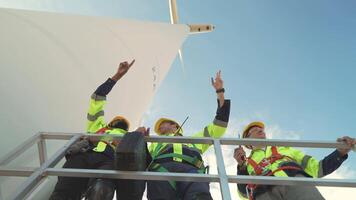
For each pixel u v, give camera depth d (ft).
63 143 27.14
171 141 17.88
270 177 15.79
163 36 45.91
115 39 38.81
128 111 38.60
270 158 21.09
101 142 20.18
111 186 17.53
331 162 19.08
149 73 42.55
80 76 31.35
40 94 26.61
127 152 15.47
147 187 19.22
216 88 21.72
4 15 27.89
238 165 22.49
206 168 19.75
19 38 27.58
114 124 24.45
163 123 24.88
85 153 19.49
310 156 20.58
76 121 29.17
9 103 23.86
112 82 23.50
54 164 17.28
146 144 17.99
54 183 24.93
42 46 29.07
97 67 33.86
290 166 20.03
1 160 17.71
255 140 17.87
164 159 19.62
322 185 15.78
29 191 15.43
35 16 30.58
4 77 24.38
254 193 20.12
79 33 34.35
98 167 19.29
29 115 25.05
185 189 18.33
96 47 35.35
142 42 42.83
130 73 39.45
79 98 30.12
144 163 16.97
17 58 26.21
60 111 27.86
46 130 26.03
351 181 15.81
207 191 18.04
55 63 29.40
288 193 18.90
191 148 20.47
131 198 17.84
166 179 15.69
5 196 21.95
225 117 21.26
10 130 23.32
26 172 16.80
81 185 18.94
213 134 21.31
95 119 23.29
